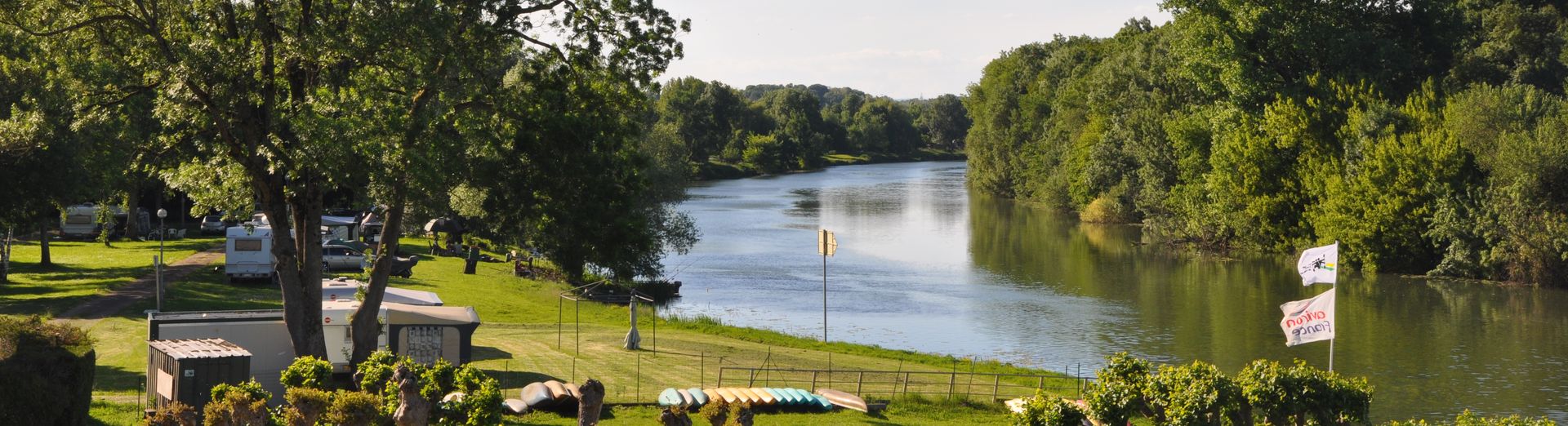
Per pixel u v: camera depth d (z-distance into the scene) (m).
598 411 21.08
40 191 51.75
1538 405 44.44
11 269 63.84
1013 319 64.56
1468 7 120.88
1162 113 117.12
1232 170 98.06
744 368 39.59
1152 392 26.14
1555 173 76.44
